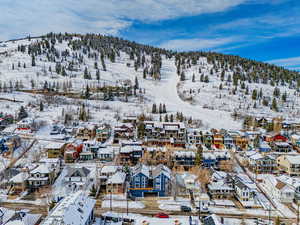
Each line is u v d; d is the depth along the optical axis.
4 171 61.41
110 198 54.44
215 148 90.00
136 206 51.28
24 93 149.50
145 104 158.38
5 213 44.25
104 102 151.12
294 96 179.12
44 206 50.12
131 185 56.69
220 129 106.75
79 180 60.62
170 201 54.00
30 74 188.88
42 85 169.88
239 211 50.22
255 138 90.19
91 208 42.09
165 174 57.03
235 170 71.44
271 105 160.62
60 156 74.88
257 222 45.38
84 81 191.12
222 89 190.38
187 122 119.38
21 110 107.12
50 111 121.69
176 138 94.19
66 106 132.50
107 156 76.75
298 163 66.31
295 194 53.91
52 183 60.50
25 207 49.66
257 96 175.25
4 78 175.62
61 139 89.00
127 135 94.06
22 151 77.19
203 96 180.00
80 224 36.56
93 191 55.03
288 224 45.62
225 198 56.44
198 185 60.38
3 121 98.06
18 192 55.84
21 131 92.00
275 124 111.56
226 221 45.97
